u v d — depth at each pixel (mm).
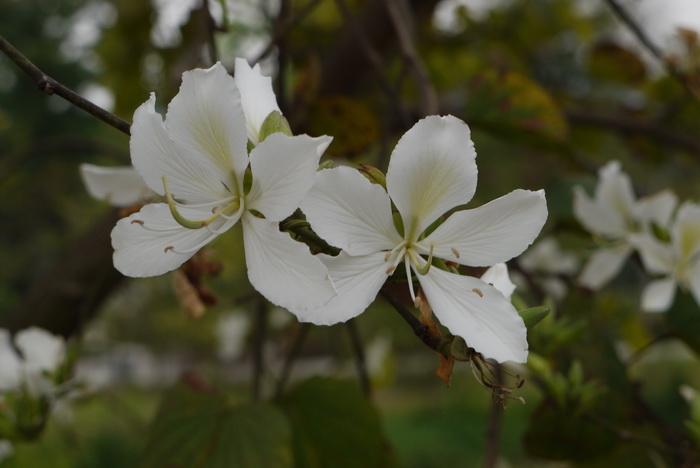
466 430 3795
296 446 894
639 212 933
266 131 552
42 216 5590
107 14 1511
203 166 550
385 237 546
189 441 811
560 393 744
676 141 1294
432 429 3904
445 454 3619
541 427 818
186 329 3270
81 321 866
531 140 1036
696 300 878
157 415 832
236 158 542
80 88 5691
